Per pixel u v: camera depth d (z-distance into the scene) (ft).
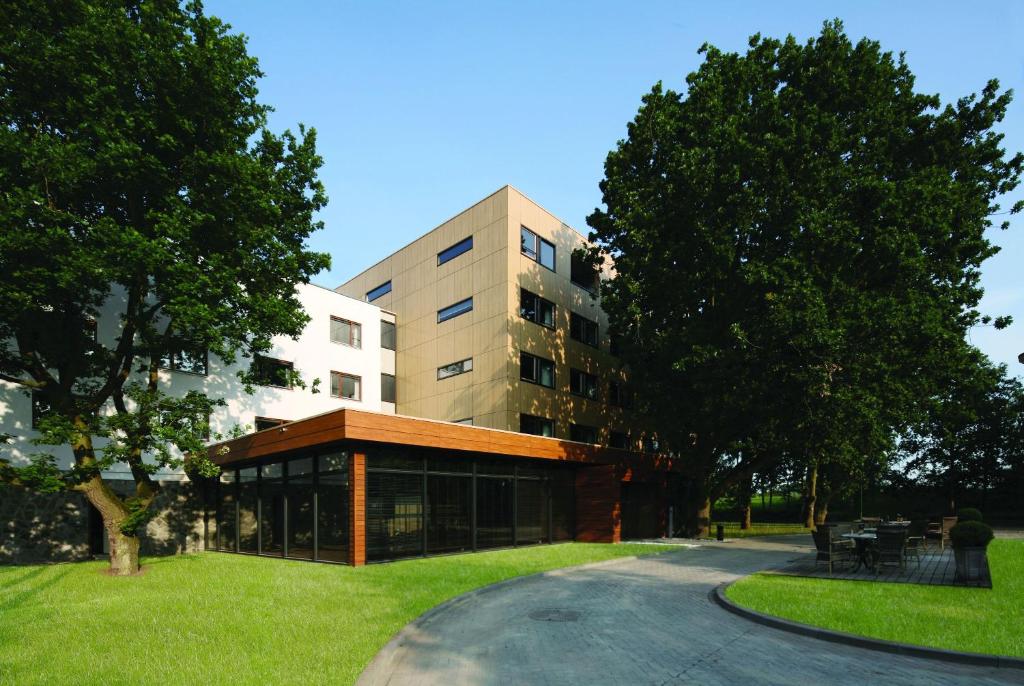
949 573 45.37
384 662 24.08
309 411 96.63
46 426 45.73
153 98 46.93
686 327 77.97
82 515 68.90
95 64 43.70
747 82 78.02
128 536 51.96
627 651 25.53
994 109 78.13
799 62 77.87
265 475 71.00
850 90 75.31
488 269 98.78
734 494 135.13
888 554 46.32
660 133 82.12
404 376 115.34
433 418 106.63
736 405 73.97
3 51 41.91
